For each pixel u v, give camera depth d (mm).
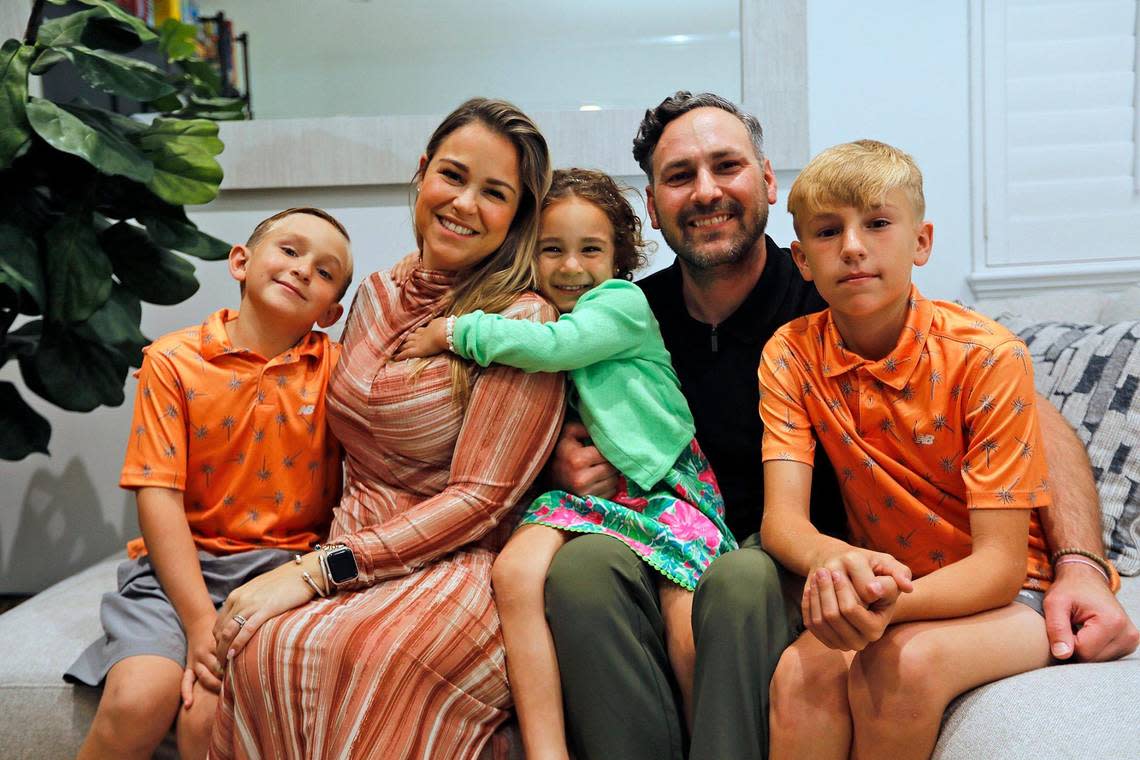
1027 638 1075
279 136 2045
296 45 2143
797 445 1258
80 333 1772
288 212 1493
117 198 1797
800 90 2002
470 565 1285
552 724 1164
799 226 1222
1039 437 1141
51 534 2152
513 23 2098
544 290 1493
